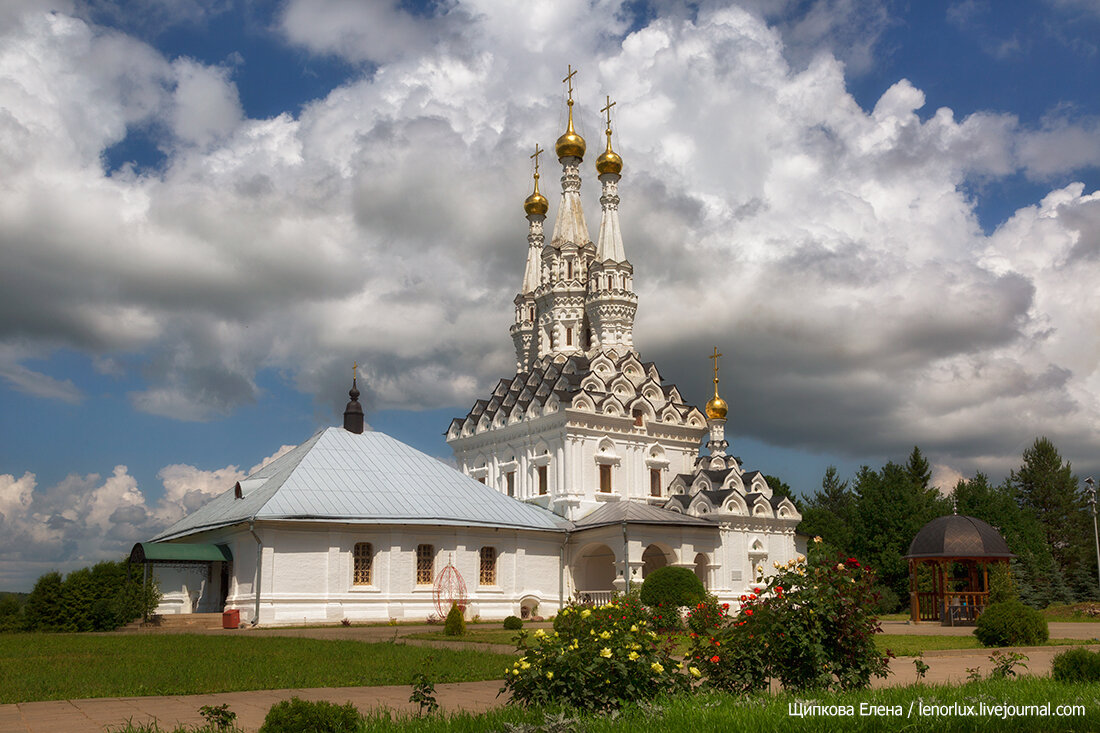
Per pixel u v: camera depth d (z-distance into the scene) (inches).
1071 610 2623.0
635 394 2974.9
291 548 2059.5
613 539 2456.9
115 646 1378.0
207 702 761.6
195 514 2513.5
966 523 2156.7
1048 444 4751.5
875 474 4325.8
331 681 893.2
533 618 2369.6
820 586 690.2
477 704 740.7
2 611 2319.1
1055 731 510.0
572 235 3353.8
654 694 621.6
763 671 685.9
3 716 690.2
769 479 4660.4
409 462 2476.6
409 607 2156.7
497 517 2394.2
